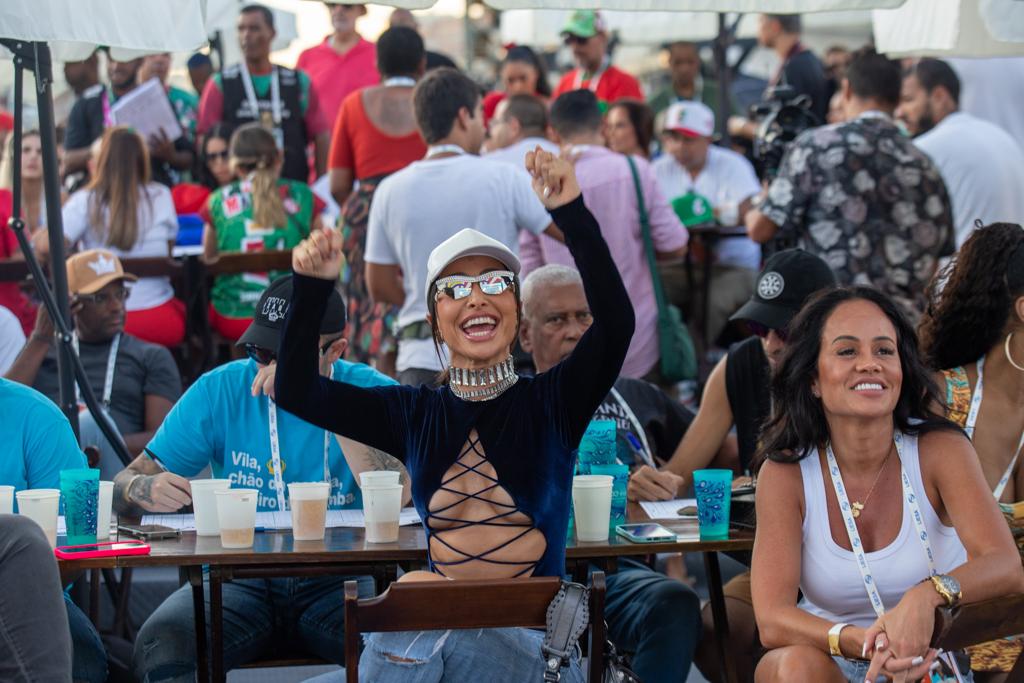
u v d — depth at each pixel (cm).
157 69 820
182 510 376
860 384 311
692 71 917
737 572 505
